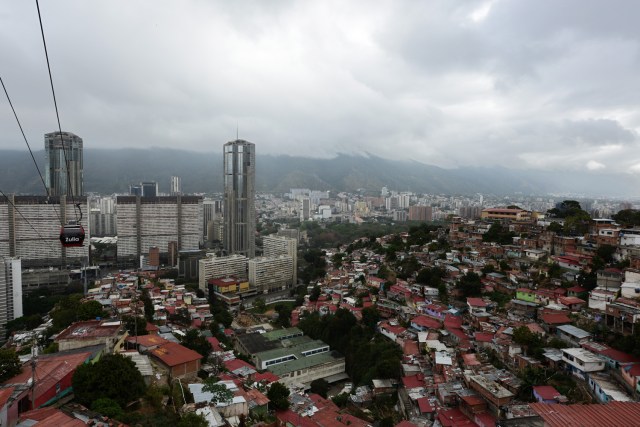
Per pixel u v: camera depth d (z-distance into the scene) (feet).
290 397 274.98
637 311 251.80
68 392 170.60
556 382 230.07
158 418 159.22
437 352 292.40
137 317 331.36
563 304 310.24
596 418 135.23
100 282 574.15
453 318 344.90
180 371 231.30
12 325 441.68
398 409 266.98
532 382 227.81
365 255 649.61
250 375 302.86
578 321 283.59
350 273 571.69
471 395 230.48
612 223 447.83
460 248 503.61
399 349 327.06
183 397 194.49
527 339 263.70
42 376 172.35
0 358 179.93
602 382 213.05
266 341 415.23
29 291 632.79
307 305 536.83
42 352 240.94
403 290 427.74
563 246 411.95
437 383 258.57
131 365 174.60
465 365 268.41
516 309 330.75
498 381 237.45
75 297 426.92
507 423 191.52
